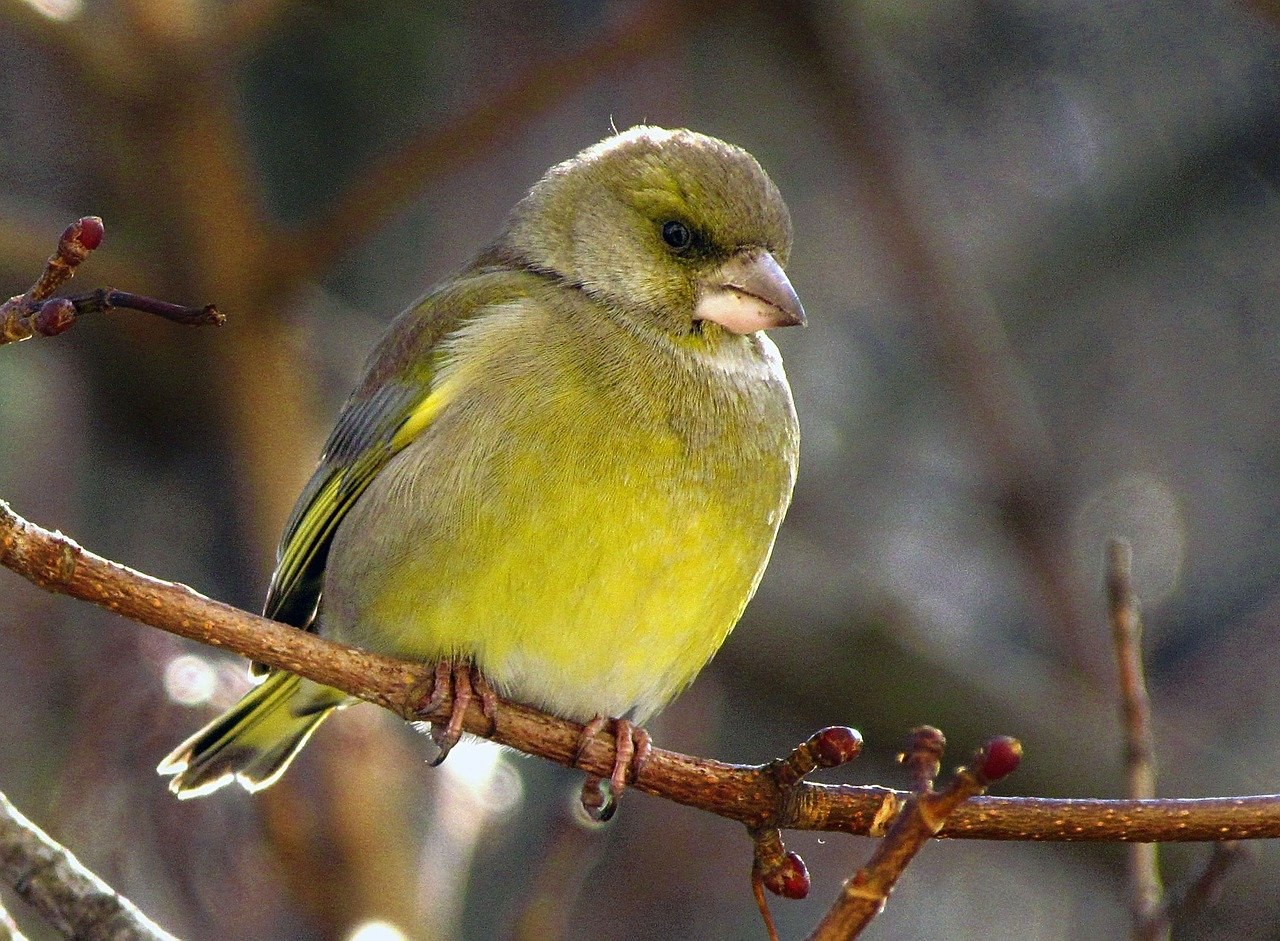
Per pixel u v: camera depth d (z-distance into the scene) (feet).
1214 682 47.73
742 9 46.29
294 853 35.12
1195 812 20.94
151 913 33.47
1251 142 51.93
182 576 43.16
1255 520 50.65
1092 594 50.37
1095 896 45.47
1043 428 51.62
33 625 36.68
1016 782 43.29
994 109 53.11
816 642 43.45
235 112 44.29
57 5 40.29
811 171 50.31
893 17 51.98
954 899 45.39
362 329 45.80
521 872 41.16
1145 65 52.70
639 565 26.17
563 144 46.65
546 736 25.12
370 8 46.39
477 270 30.01
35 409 42.19
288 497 41.52
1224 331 52.01
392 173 40.06
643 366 27.25
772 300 27.84
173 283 41.47
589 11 47.98
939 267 47.52
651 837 41.24
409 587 26.14
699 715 43.16
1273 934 41.75
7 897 31.40
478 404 26.53
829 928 18.25
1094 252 52.26
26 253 40.68
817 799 21.89
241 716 28.53
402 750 38.50
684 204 28.25
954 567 49.55
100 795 33.30
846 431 49.67
